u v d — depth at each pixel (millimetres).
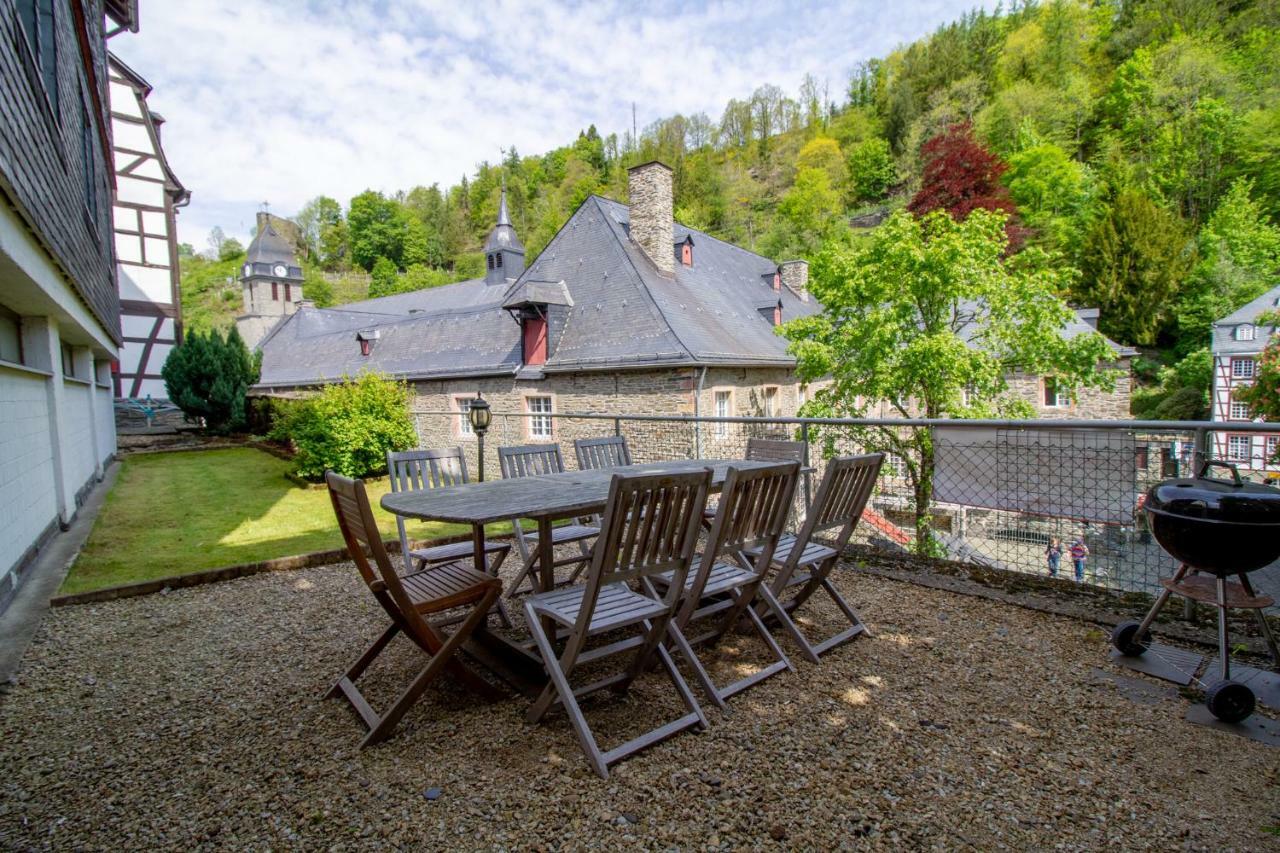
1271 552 2338
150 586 4148
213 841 1804
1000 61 49438
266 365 29500
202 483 9750
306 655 3152
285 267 44094
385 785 2057
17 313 5895
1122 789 1999
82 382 8359
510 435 16625
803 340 14000
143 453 13289
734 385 15086
